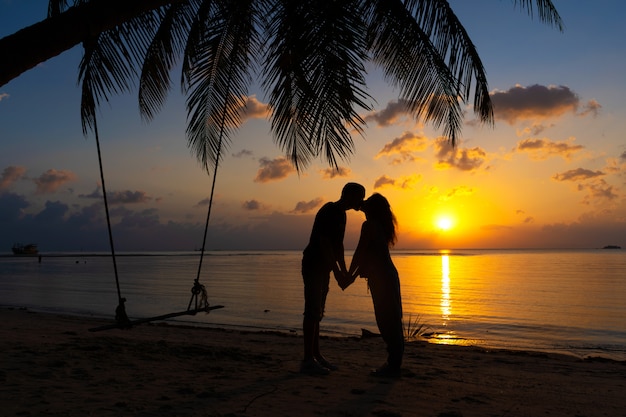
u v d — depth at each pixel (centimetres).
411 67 607
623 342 1408
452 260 13350
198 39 700
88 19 378
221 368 562
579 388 520
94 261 13650
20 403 396
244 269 7912
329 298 2784
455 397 450
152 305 2414
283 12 497
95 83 571
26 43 356
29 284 4191
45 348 679
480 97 634
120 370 543
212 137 785
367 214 534
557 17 643
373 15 569
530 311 2214
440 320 1898
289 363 612
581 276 5388
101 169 504
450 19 593
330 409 392
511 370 637
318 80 487
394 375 532
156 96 746
